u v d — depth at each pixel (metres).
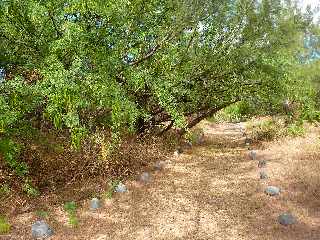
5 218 2.82
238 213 2.99
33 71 3.50
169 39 4.13
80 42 3.08
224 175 3.84
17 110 3.07
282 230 2.72
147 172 3.88
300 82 4.93
